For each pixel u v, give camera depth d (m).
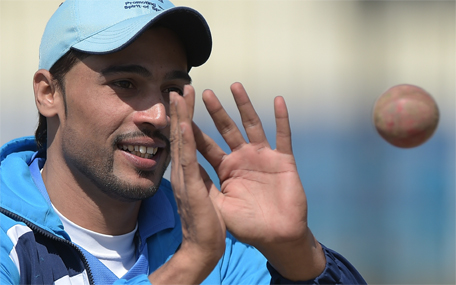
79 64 7.25
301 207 6.54
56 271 6.88
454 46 16.12
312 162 16.09
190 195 5.94
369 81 15.98
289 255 6.62
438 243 16.33
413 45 16.09
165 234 8.25
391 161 16.23
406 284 16.14
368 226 16.27
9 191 7.14
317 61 15.94
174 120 6.06
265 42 15.73
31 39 14.82
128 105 7.18
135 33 6.91
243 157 6.77
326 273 6.74
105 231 7.68
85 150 7.25
